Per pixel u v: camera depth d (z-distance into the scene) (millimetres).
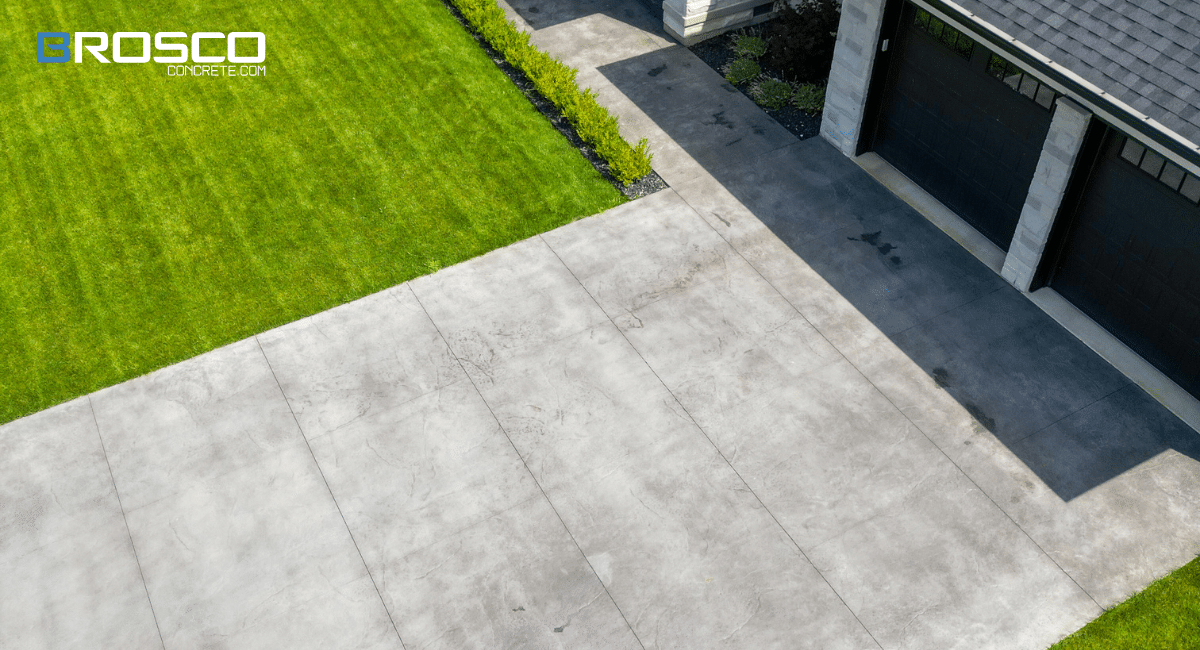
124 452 10273
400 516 9625
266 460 10156
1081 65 9461
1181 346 10336
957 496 9648
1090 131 10133
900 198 13102
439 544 9391
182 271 12219
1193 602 8703
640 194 13258
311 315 11672
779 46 14906
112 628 8844
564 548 9328
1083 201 10773
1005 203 11883
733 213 12922
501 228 12766
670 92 15094
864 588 8945
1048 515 9453
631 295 11836
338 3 17078
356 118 14555
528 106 14836
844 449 10094
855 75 12906
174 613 8938
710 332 11344
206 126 14422
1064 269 11445
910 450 10070
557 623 8773
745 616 8773
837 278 11969
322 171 13633
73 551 9422
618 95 15039
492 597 8977
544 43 16234
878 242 12453
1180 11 9094
